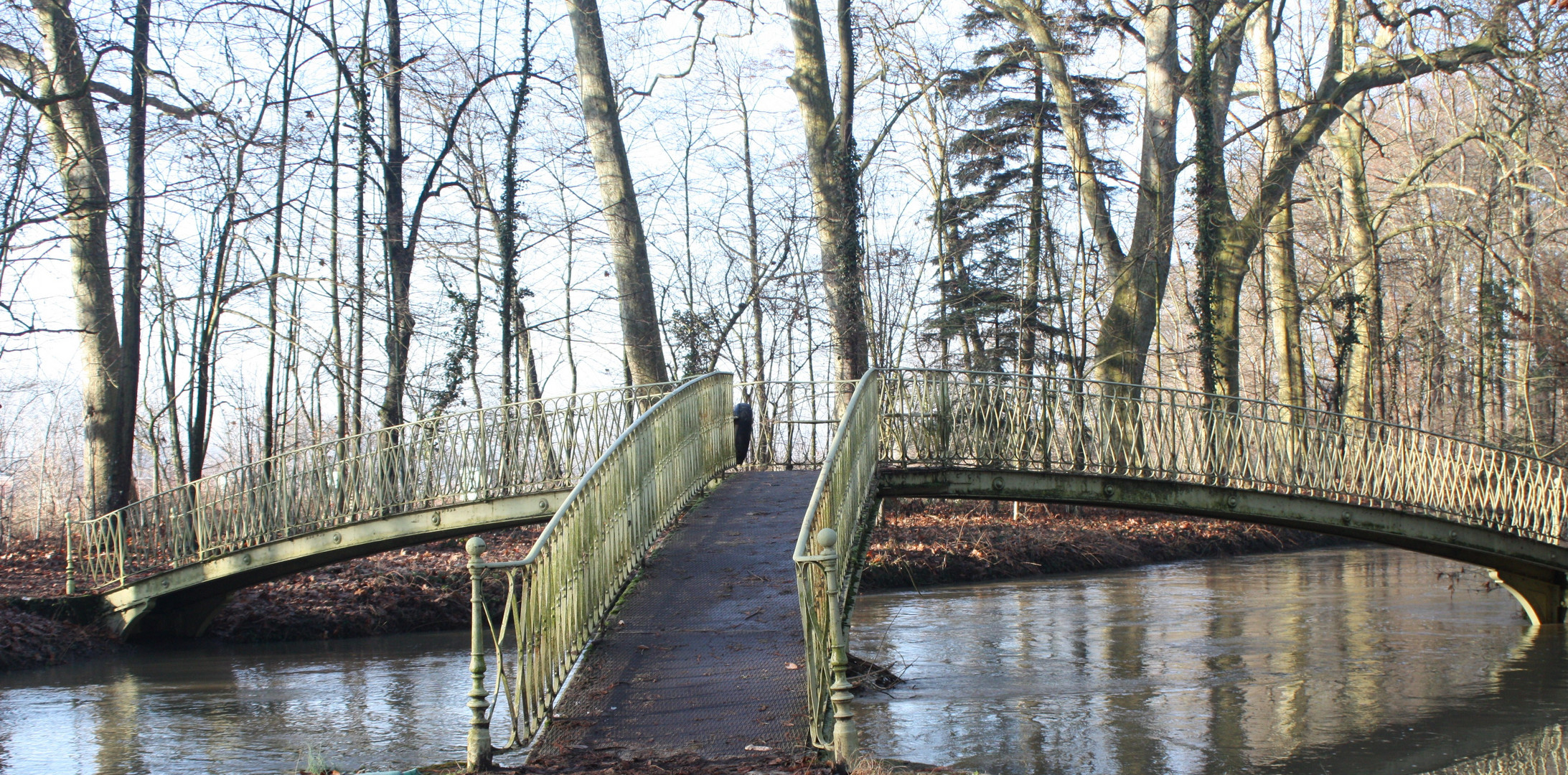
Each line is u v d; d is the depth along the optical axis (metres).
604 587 8.32
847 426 9.51
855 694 11.30
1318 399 34.09
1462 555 14.99
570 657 7.32
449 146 21.78
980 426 13.16
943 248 31.06
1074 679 12.09
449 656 13.80
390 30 21.27
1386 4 23.64
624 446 9.15
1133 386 13.44
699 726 6.38
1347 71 24.48
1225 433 13.56
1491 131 24.45
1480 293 30.16
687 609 8.36
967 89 29.31
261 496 14.21
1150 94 23.11
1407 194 31.41
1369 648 13.91
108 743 9.22
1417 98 23.94
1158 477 13.34
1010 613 17.00
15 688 11.84
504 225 22.00
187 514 14.60
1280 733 9.77
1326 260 31.58
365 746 9.02
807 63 21.52
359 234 21.08
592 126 20.09
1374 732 9.77
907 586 20.52
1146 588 20.28
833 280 21.42
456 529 13.43
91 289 18.84
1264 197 24.31
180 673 12.76
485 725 6.04
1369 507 13.86
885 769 5.95
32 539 23.34
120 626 14.50
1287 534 29.62
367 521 13.61
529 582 6.65
